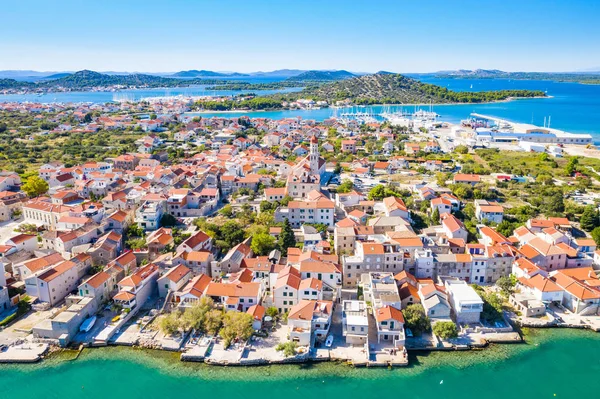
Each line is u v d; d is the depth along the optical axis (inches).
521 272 6594.5
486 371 5078.7
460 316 5757.9
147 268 6560.0
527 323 5846.5
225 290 6008.9
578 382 4911.4
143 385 4859.7
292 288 5954.7
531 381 4928.6
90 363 5187.0
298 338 5354.3
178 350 5364.2
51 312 6018.7
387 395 4724.4
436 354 5339.6
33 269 6510.8
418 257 6707.7
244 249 7327.8
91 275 6855.3
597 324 5821.9
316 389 4810.5
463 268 6776.6
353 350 5339.6
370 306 6097.4
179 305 5959.6
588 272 6658.5
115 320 5792.3
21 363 5177.2
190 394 4734.3
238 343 5418.3
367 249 6678.2
